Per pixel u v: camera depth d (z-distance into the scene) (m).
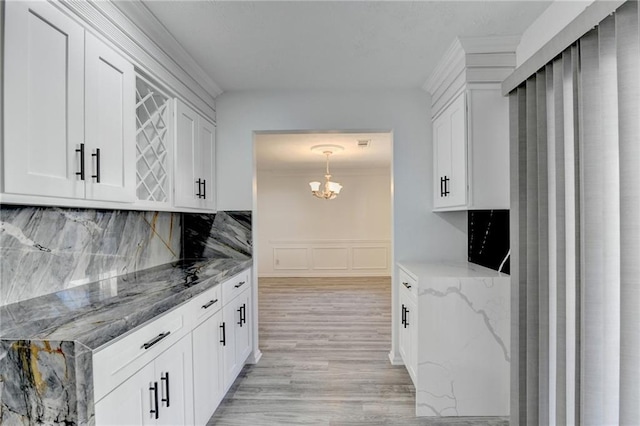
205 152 2.68
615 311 1.22
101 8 1.46
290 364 2.89
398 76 2.60
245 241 2.91
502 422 2.11
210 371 1.99
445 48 2.18
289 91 2.87
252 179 2.91
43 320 1.17
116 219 2.06
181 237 2.92
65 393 1.00
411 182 2.85
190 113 2.41
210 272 2.17
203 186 2.64
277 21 1.86
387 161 6.09
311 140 4.40
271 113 2.89
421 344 2.15
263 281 6.64
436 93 2.70
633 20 1.10
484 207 2.14
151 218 2.45
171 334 1.55
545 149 1.62
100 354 1.10
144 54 1.80
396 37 2.04
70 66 1.29
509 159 1.98
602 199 1.25
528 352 1.73
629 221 1.11
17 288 1.42
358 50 2.19
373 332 3.68
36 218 1.51
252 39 2.04
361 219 7.19
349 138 4.30
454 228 2.84
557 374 1.49
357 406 2.26
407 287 2.47
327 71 2.50
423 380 2.15
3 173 1.04
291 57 2.28
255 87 2.80
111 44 1.54
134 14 1.68
